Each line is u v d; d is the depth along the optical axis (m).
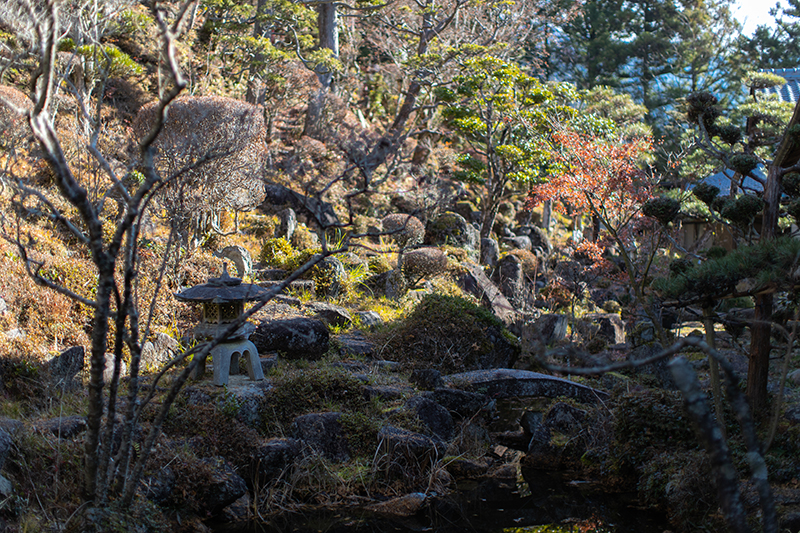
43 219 8.16
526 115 18.17
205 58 17.73
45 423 4.77
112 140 8.07
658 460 5.63
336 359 7.96
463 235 17.12
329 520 5.20
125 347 6.79
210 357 7.40
